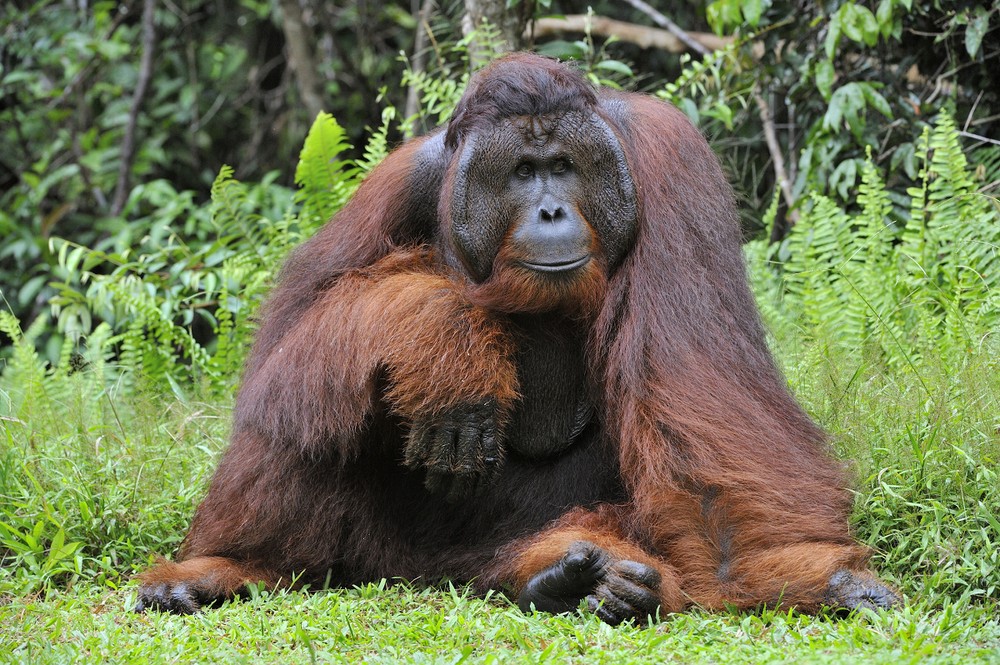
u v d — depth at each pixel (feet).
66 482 32.35
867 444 30.09
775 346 38.45
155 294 47.24
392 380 25.35
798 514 24.44
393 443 27.61
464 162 26.22
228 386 43.45
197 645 22.34
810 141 50.34
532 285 25.48
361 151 82.89
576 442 27.89
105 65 81.25
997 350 33.50
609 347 26.23
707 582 24.12
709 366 25.48
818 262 42.29
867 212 42.93
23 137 82.53
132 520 31.96
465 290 26.76
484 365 25.39
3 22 79.87
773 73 52.49
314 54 80.07
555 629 22.33
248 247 48.78
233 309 45.57
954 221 40.98
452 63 52.54
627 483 25.57
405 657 20.99
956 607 23.36
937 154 42.34
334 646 22.16
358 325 25.75
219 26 86.69
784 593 23.65
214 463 34.81
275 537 27.30
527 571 24.54
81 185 79.25
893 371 35.17
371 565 27.96
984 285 37.17
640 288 26.05
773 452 24.97
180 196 66.13
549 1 51.62
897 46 51.75
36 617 24.77
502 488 28.04
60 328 49.83
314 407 25.81
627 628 22.57
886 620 22.13
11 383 47.29
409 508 28.66
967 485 27.94
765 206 57.98
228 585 26.76
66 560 29.73
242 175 83.30
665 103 29.37
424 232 28.94
